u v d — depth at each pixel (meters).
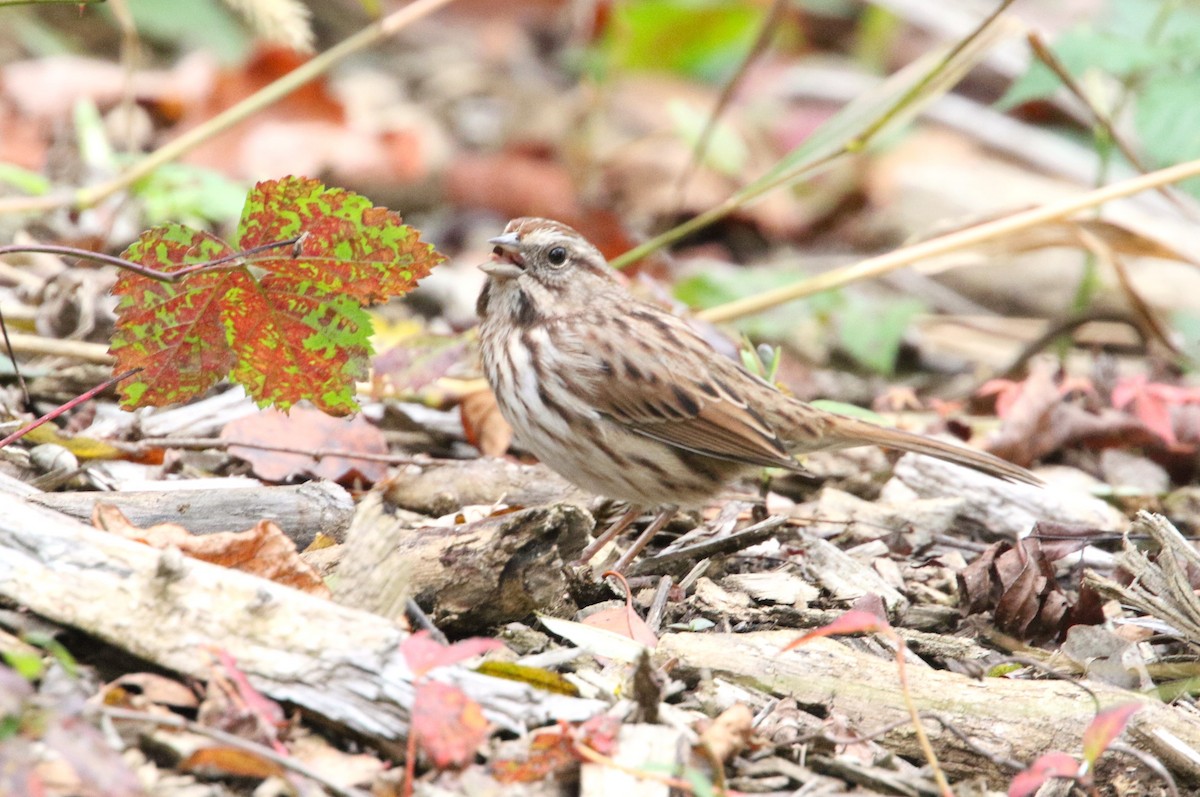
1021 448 12.76
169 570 7.05
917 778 7.56
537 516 8.30
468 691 7.07
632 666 8.13
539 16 25.56
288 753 6.77
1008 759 7.77
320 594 7.79
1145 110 14.26
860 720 7.96
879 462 12.78
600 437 10.76
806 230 20.78
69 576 7.07
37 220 14.38
